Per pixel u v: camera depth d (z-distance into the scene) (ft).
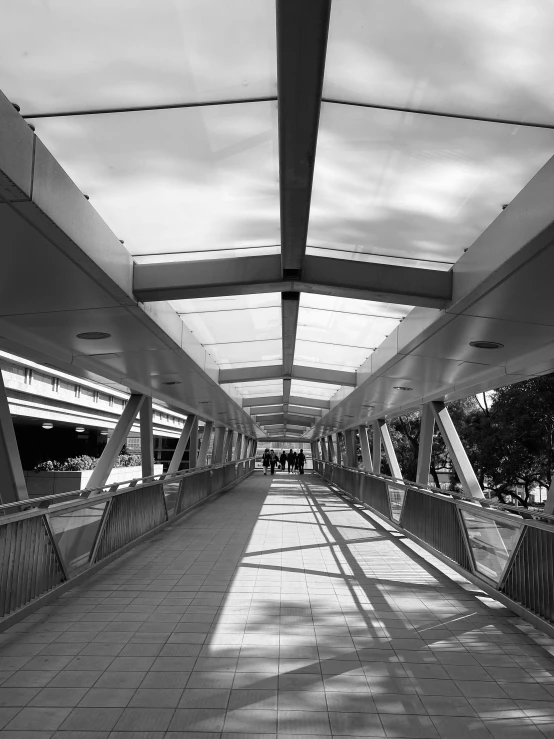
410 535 32.73
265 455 116.06
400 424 96.89
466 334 21.70
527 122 10.79
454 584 22.20
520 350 24.03
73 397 60.64
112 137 11.78
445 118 11.00
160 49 9.33
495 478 67.56
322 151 12.60
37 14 8.55
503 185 13.19
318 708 11.59
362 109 11.02
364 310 25.02
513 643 15.57
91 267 14.88
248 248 17.94
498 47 9.07
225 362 38.58
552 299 16.81
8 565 16.31
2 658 14.19
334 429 89.30
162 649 14.82
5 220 11.85
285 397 58.59
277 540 32.19
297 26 7.18
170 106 10.79
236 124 11.41
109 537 25.84
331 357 36.42
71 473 58.75
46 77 9.95
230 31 8.91
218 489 64.69
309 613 18.13
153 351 26.48
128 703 11.75
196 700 11.91
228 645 15.16
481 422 67.46
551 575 15.87
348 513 46.44
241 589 21.03
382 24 8.82
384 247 17.49
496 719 11.21
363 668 13.67
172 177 13.47
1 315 19.63
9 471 20.70
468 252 16.78
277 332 31.76
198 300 23.68
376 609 18.69
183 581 22.18
